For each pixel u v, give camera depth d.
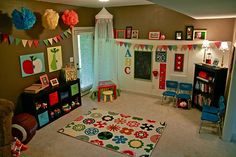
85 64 5.81
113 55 5.90
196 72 4.81
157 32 5.27
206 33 4.71
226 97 4.02
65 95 4.61
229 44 4.42
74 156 3.10
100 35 5.70
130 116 4.46
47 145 3.39
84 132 3.80
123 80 6.10
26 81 3.98
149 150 3.23
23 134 3.21
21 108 3.95
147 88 5.79
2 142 2.32
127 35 5.68
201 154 3.12
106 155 3.13
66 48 4.96
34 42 4.02
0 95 3.54
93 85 5.89
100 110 4.80
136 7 5.38
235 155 3.09
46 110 4.08
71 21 4.47
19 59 3.79
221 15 3.60
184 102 4.88
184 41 4.96
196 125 4.03
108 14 5.32
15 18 3.31
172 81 5.25
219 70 4.17
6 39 3.49
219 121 3.65
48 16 3.82
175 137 3.60
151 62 5.52
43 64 4.32
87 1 4.34
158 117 4.40
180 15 4.90
